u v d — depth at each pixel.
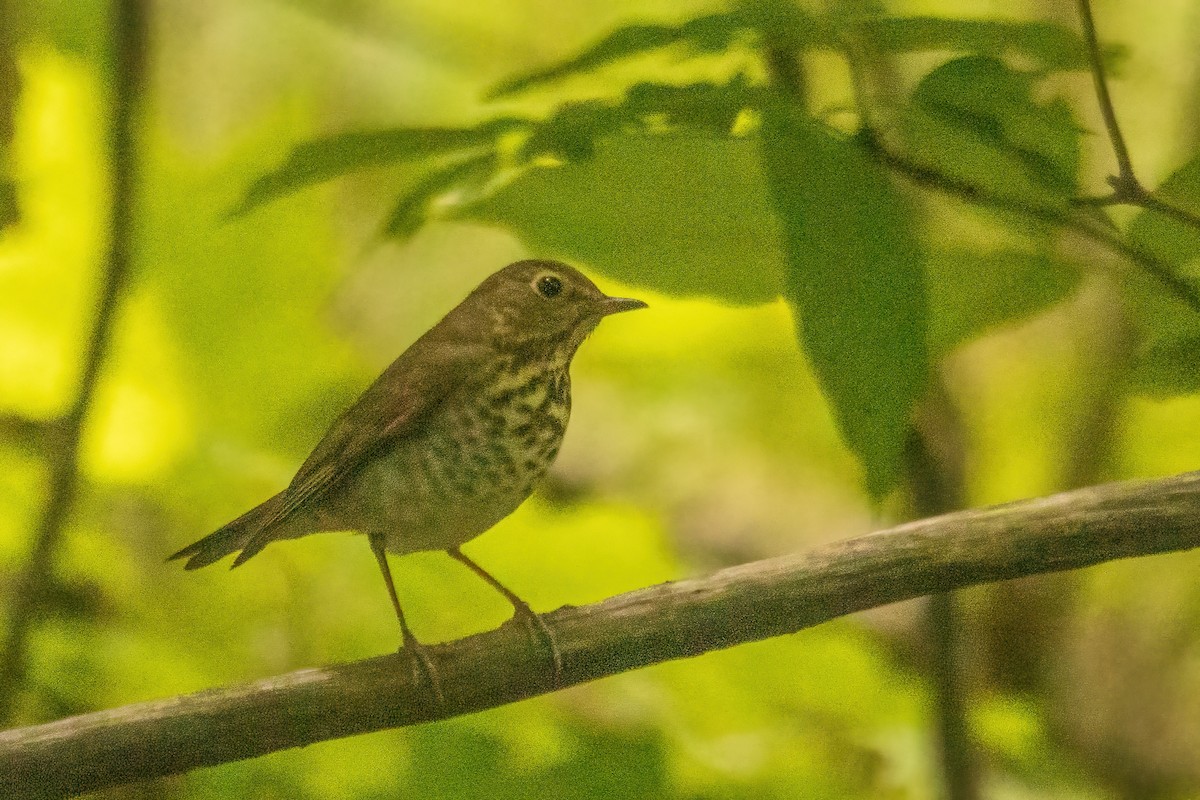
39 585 7.42
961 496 7.43
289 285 7.52
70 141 7.48
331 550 7.51
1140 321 7.36
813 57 7.32
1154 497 7.35
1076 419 7.61
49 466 7.44
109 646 7.46
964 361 7.64
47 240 7.48
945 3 7.41
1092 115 7.59
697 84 7.26
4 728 7.42
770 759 7.47
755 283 7.31
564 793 7.43
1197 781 7.60
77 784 7.35
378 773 7.46
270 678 7.37
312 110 7.62
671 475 7.75
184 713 7.36
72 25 7.48
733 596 7.37
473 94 7.69
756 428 7.70
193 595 7.50
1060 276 7.32
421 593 7.51
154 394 7.50
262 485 7.52
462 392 7.46
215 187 7.51
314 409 7.54
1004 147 7.27
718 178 7.30
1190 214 7.29
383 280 7.71
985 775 7.48
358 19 7.69
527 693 7.38
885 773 7.48
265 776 7.46
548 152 7.27
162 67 7.69
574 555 7.52
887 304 6.25
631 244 7.31
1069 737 7.61
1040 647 7.62
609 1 7.67
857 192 6.37
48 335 7.48
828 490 7.75
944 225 7.33
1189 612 7.62
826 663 7.49
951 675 7.43
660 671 7.49
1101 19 7.60
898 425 6.22
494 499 7.46
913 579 7.36
